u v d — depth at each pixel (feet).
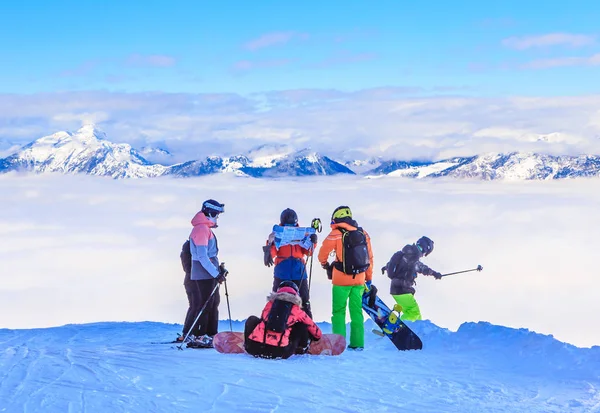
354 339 32.35
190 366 25.80
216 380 23.50
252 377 24.18
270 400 21.24
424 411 20.70
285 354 28.22
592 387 23.70
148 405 20.33
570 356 27.22
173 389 22.20
